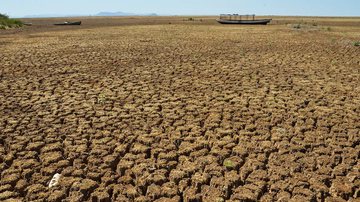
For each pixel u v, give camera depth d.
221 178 4.57
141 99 7.95
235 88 8.89
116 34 25.00
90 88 8.95
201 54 14.42
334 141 5.68
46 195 4.24
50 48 16.30
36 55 14.06
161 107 7.49
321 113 6.98
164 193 4.30
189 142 5.71
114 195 4.32
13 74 10.48
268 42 19.02
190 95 8.30
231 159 5.07
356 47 16.66
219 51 15.32
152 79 9.90
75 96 8.23
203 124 6.60
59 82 9.59
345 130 6.15
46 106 7.46
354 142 5.64
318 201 4.19
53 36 23.55
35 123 6.46
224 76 10.20
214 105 7.55
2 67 11.47
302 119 6.71
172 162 5.01
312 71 10.88
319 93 8.38
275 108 7.30
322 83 9.35
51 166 4.92
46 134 6.01
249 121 6.59
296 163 4.95
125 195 4.30
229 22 42.72
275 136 5.89
